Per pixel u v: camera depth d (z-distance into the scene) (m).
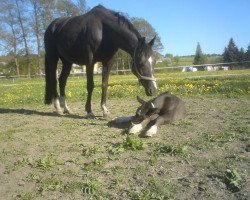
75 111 10.47
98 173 4.74
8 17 53.88
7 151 5.93
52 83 10.09
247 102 10.59
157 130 6.86
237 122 7.45
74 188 4.26
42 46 54.38
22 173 4.87
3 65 62.34
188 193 4.01
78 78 37.97
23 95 16.36
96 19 8.62
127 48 8.32
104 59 8.95
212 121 7.66
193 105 10.33
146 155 5.37
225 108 9.45
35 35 54.09
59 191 4.24
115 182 4.40
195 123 7.46
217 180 4.28
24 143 6.45
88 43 8.64
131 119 7.39
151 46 8.05
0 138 6.91
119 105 11.22
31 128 7.83
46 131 7.36
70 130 7.32
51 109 11.21
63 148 5.96
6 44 55.28
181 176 4.50
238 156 5.08
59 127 7.75
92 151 5.63
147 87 8.01
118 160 5.20
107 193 4.11
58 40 9.48
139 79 8.09
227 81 16.97
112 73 46.62
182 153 5.33
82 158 5.38
